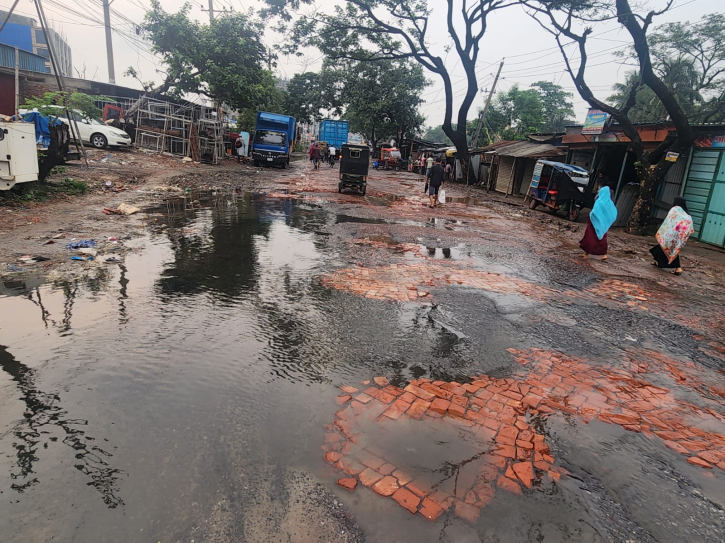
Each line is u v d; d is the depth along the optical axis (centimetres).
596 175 1812
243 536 211
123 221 909
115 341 397
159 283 559
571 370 417
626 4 1291
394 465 268
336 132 4703
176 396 320
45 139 1371
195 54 2311
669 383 411
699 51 2552
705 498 263
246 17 2444
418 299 573
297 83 5503
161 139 2384
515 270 782
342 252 796
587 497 255
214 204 1231
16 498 223
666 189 1502
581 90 1545
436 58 2623
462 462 275
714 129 1320
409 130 4825
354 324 477
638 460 293
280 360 386
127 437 273
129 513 219
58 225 812
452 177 3362
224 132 3058
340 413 316
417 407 332
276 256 731
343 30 2523
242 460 261
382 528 222
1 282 525
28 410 294
